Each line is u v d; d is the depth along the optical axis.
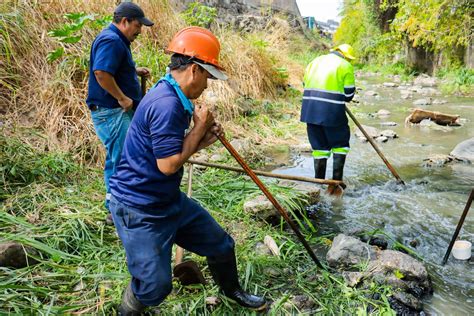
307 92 4.18
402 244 3.27
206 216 2.24
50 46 5.27
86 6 5.88
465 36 11.20
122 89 3.10
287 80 9.39
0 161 3.70
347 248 2.93
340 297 2.55
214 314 2.37
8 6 5.17
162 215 1.98
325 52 15.43
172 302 2.41
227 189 4.01
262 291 2.60
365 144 6.02
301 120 4.25
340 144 4.17
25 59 5.04
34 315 2.17
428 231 3.45
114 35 2.93
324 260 2.99
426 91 11.25
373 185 4.48
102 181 3.97
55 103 4.73
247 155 5.28
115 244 3.04
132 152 1.92
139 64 5.94
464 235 3.37
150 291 1.94
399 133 6.65
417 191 4.29
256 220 3.51
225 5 13.79
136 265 1.94
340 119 4.09
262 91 7.98
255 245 3.13
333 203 4.04
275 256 2.95
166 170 1.82
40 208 3.27
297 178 3.11
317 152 4.30
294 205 3.61
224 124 6.13
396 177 4.50
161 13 7.07
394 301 2.53
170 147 1.78
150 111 1.82
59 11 5.62
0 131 4.19
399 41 16.27
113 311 2.32
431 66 14.37
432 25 11.66
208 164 3.10
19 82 4.89
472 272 2.89
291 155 5.52
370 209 3.89
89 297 2.43
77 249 2.92
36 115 4.65
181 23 7.54
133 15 3.00
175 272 2.50
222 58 7.55
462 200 4.04
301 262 2.95
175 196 2.04
